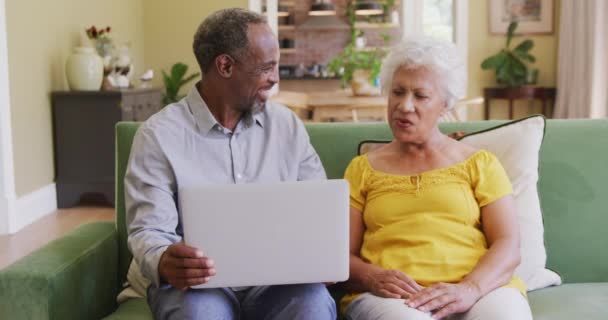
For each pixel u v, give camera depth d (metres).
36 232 4.67
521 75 8.53
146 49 7.45
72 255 1.74
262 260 1.53
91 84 5.56
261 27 1.78
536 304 1.87
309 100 5.41
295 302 1.62
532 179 1.98
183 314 1.57
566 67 8.12
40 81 5.29
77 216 5.20
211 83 1.81
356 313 1.76
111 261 1.95
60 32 5.65
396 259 1.82
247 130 1.86
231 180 1.82
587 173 2.11
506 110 8.86
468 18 8.70
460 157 1.89
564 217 2.09
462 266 1.79
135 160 1.77
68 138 5.52
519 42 8.73
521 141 2.00
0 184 4.62
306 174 1.91
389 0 10.56
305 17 10.93
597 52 7.36
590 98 7.46
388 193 1.88
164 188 1.74
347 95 5.86
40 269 1.61
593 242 2.09
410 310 1.65
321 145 2.12
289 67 10.60
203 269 1.49
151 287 1.75
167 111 1.82
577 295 1.91
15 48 4.85
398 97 1.86
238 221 1.51
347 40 10.90
